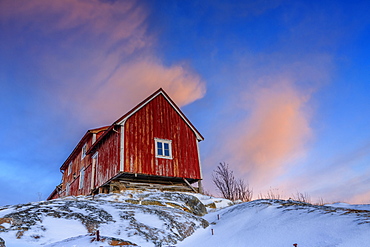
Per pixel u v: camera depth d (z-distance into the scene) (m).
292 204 8.91
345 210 7.10
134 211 8.62
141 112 19.09
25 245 5.20
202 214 11.63
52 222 6.62
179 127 20.58
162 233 7.22
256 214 8.34
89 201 9.70
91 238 5.46
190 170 19.66
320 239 5.34
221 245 6.53
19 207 7.84
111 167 18.06
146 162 17.92
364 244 4.61
